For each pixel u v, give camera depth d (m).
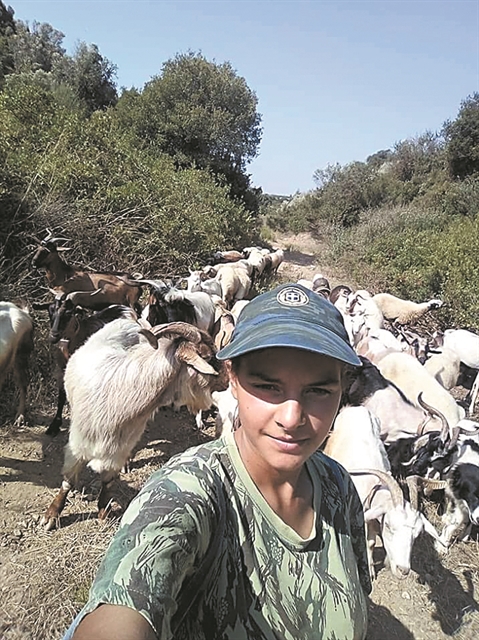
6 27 35.88
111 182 11.79
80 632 0.86
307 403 1.16
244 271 13.47
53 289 7.05
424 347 8.20
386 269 16.17
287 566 1.18
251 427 1.17
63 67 28.50
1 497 4.86
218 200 17.47
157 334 4.12
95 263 9.87
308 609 1.17
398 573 3.82
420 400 5.67
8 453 5.57
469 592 4.72
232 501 1.17
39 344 7.15
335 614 1.20
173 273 11.62
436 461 5.33
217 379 4.30
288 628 1.14
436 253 14.84
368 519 4.02
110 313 6.20
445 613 4.45
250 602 1.12
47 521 4.55
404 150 36.44
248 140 26.56
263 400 1.15
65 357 5.82
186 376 4.28
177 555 1.00
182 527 1.03
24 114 12.89
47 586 3.86
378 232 22.73
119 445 4.28
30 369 6.91
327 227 29.61
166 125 24.11
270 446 1.16
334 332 1.19
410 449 5.88
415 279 14.03
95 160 12.02
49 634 3.58
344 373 1.25
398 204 30.33
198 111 24.36
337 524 1.34
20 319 5.73
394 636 4.15
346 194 32.31
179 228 12.41
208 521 1.09
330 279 18.27
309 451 1.18
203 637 1.09
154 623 0.90
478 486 5.00
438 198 28.14
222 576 1.10
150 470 5.74
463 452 5.21
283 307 1.22
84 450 4.31
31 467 5.42
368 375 6.28
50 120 12.92
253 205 27.70
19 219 8.96
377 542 4.93
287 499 1.23
